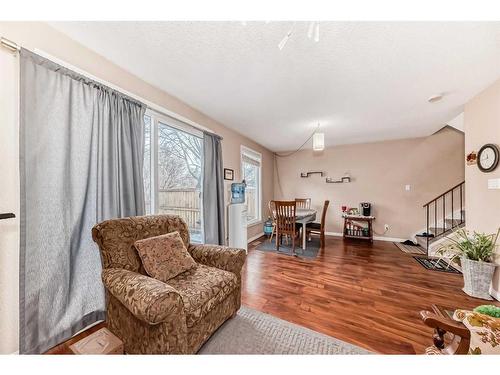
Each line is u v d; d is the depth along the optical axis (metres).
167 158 2.60
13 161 1.31
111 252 1.45
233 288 1.70
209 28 1.47
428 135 4.27
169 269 1.55
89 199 1.64
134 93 2.08
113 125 1.79
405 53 1.73
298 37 1.55
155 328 1.15
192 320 1.27
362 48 1.67
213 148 3.21
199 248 1.92
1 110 1.27
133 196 1.95
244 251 1.85
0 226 1.26
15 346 1.31
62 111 1.49
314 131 3.99
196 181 3.08
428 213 4.23
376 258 3.38
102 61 1.79
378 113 3.06
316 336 1.56
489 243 2.16
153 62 1.88
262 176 5.23
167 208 2.59
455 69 1.96
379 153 4.76
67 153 1.51
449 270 2.86
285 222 3.81
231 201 3.81
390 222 4.65
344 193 5.10
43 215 1.39
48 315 1.41
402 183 4.55
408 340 1.52
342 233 5.11
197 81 2.20
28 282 1.32
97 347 1.08
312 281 2.52
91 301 1.65
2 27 1.28
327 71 2.01
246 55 1.77
